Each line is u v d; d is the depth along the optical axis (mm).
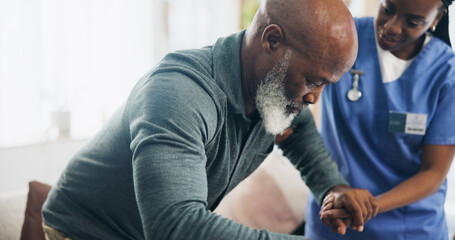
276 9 755
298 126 1089
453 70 1145
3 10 2143
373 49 1188
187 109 702
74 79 2465
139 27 2809
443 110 1150
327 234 1275
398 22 1039
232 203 1970
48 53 2344
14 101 2213
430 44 1157
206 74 800
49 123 2396
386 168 1229
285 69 753
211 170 868
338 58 714
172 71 764
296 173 2121
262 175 2047
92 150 908
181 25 3217
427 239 1244
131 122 738
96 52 2564
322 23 705
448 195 2400
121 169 849
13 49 2191
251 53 805
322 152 1094
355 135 1211
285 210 1949
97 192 889
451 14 1325
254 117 887
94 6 2537
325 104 1244
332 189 1054
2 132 2189
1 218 1446
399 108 1167
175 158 662
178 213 635
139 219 891
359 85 1194
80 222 923
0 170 2182
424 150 1168
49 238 971
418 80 1158
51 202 971
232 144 864
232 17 3584
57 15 2363
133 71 2781
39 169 2334
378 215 1232
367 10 2719
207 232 632
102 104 2611
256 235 662
